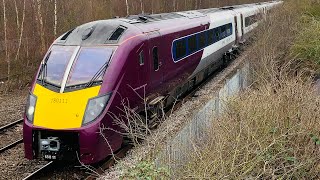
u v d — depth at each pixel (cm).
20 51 2153
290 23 1638
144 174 527
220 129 683
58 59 870
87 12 2641
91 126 771
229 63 2012
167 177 536
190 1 4169
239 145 586
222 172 525
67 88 810
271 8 2125
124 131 851
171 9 3712
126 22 965
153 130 987
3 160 902
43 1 2428
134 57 889
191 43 1316
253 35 1748
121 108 838
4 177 813
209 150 602
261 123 657
